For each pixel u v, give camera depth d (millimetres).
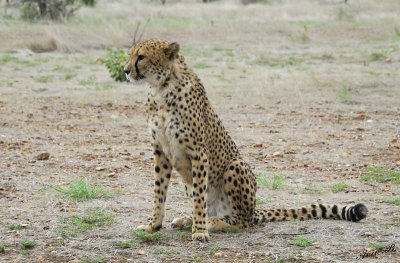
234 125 16438
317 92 20297
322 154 13750
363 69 24094
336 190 11289
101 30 30656
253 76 23031
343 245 8664
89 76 23250
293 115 17547
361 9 41312
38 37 30031
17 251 8477
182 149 8789
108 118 17078
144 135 15438
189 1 50906
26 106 18391
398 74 22828
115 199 10727
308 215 9734
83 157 13336
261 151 14039
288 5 45469
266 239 8914
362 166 12836
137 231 9031
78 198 10711
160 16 39938
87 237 8992
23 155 13438
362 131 15820
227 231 9180
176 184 11625
